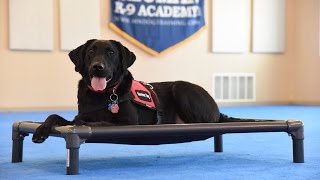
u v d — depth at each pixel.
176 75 11.41
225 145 5.04
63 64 10.52
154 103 3.74
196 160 3.97
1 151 4.55
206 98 3.99
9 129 6.68
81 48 3.55
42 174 3.28
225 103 11.88
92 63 3.31
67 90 10.55
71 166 3.24
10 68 10.22
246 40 11.98
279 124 3.71
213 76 11.70
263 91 12.25
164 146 4.94
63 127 3.22
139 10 11.02
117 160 3.98
